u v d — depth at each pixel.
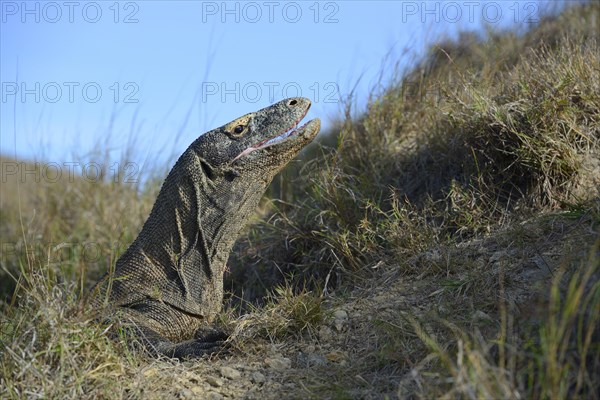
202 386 14.65
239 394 14.39
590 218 16.25
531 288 14.88
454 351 13.39
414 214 19.48
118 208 28.91
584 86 20.08
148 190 29.61
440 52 26.91
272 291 20.83
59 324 14.54
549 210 18.14
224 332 16.64
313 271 20.50
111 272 16.28
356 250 19.61
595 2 28.64
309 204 22.77
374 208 20.50
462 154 20.66
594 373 11.78
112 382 14.13
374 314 16.25
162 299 17.67
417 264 18.06
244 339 16.33
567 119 19.38
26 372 14.17
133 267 18.00
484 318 14.11
